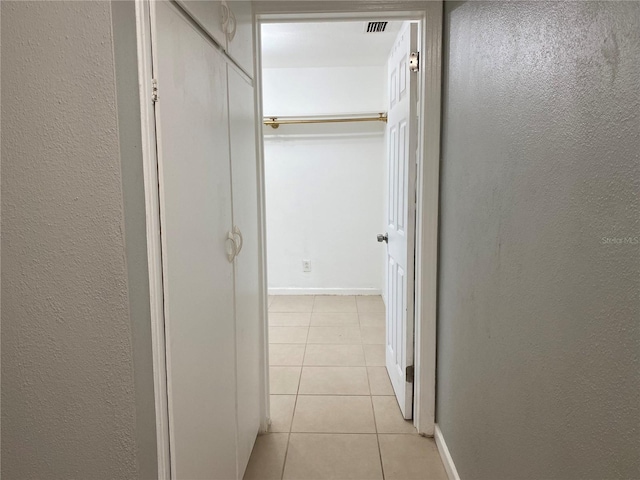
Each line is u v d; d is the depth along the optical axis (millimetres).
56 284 907
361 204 4523
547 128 972
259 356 2152
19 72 867
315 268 4641
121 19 869
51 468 955
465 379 1655
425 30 1937
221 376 1469
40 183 886
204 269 1283
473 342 1548
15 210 896
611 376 757
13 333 925
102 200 877
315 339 3463
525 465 1116
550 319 972
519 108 1121
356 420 2330
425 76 1959
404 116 2285
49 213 891
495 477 1338
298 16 2002
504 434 1260
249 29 1919
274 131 4461
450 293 1865
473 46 1507
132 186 906
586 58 814
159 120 974
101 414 932
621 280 725
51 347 923
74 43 851
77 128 867
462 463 1700
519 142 1124
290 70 4312
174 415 1067
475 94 1492
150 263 966
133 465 936
